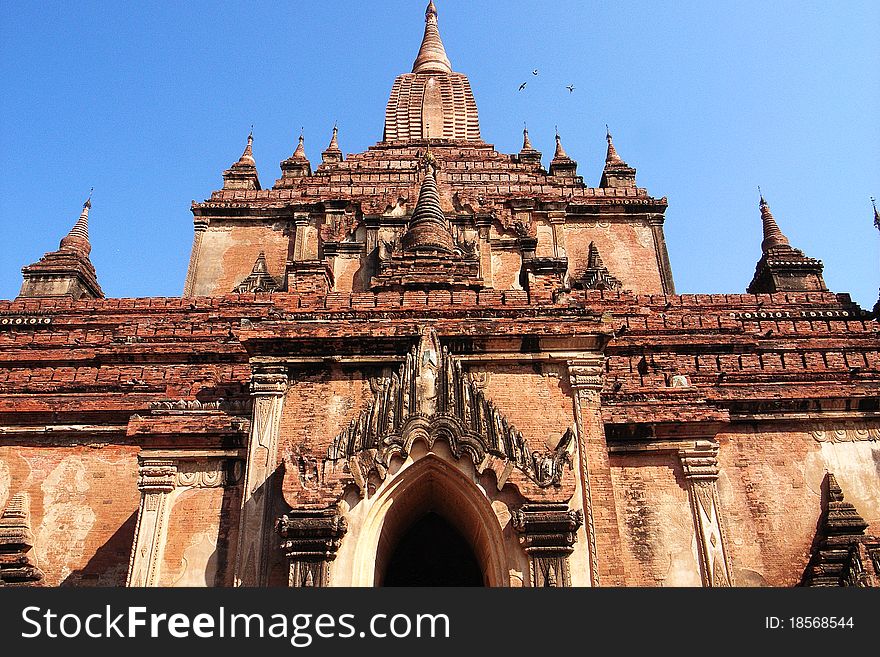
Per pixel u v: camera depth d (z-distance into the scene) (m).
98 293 35.09
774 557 18.39
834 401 20.08
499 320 17.16
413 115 43.69
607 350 24.09
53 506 19.77
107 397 20.94
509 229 28.89
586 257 35.53
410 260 24.97
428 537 19.95
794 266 34.72
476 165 39.50
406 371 16.59
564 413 16.47
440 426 15.59
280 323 17.11
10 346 25.02
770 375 21.81
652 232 36.34
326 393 16.66
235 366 22.02
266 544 15.40
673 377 19.55
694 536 16.84
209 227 36.19
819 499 19.19
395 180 37.69
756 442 19.83
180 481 16.73
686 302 28.03
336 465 15.39
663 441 17.75
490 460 15.31
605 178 40.22
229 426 16.89
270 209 36.19
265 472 15.95
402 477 15.48
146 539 16.05
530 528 14.69
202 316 26.47
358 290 27.52
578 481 15.73
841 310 28.23
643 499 17.23
